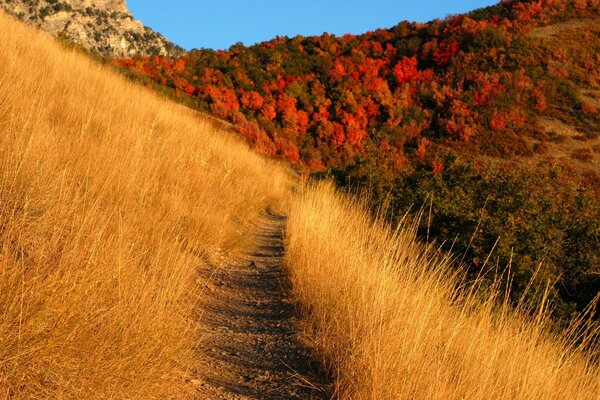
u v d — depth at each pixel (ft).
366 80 233.55
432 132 191.52
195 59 231.50
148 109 43.09
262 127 172.04
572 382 14.70
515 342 13.98
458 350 13.61
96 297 10.23
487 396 11.76
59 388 8.27
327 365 13.67
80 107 29.43
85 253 11.14
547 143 185.68
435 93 213.87
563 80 226.58
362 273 17.02
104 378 8.86
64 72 35.32
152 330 10.65
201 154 36.22
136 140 26.91
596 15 282.77
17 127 17.06
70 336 8.64
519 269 25.85
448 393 11.18
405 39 288.10
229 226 29.91
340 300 16.44
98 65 50.70
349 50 278.67
